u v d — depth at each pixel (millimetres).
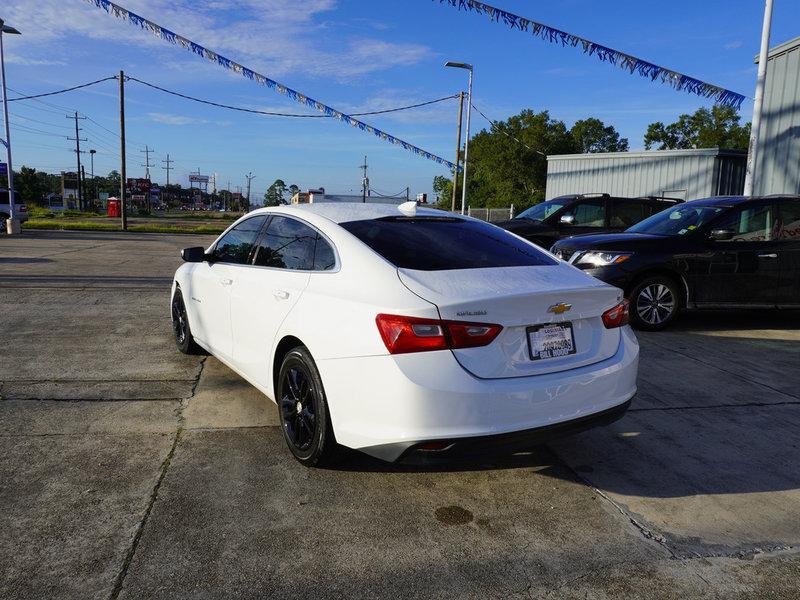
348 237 3359
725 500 3062
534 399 2791
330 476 3205
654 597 2307
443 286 2871
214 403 4227
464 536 2689
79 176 88375
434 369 2656
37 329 6355
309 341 3107
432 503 2975
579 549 2613
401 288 2867
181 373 4902
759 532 2773
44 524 2660
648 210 12438
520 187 50469
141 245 19141
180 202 151250
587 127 60562
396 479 3203
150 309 7574
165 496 2934
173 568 2385
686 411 4309
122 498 2902
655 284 6930
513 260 3412
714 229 7000
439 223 3799
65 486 3002
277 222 4059
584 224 12133
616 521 2848
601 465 3439
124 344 5801
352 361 2844
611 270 6812
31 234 24094
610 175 22297
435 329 2670
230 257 4488
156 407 4125
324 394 3047
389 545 2600
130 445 3506
